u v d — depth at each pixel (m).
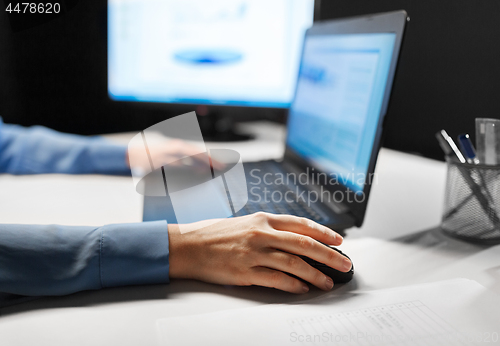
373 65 0.55
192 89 1.08
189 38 1.05
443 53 0.86
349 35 0.64
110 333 0.33
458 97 0.84
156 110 1.41
